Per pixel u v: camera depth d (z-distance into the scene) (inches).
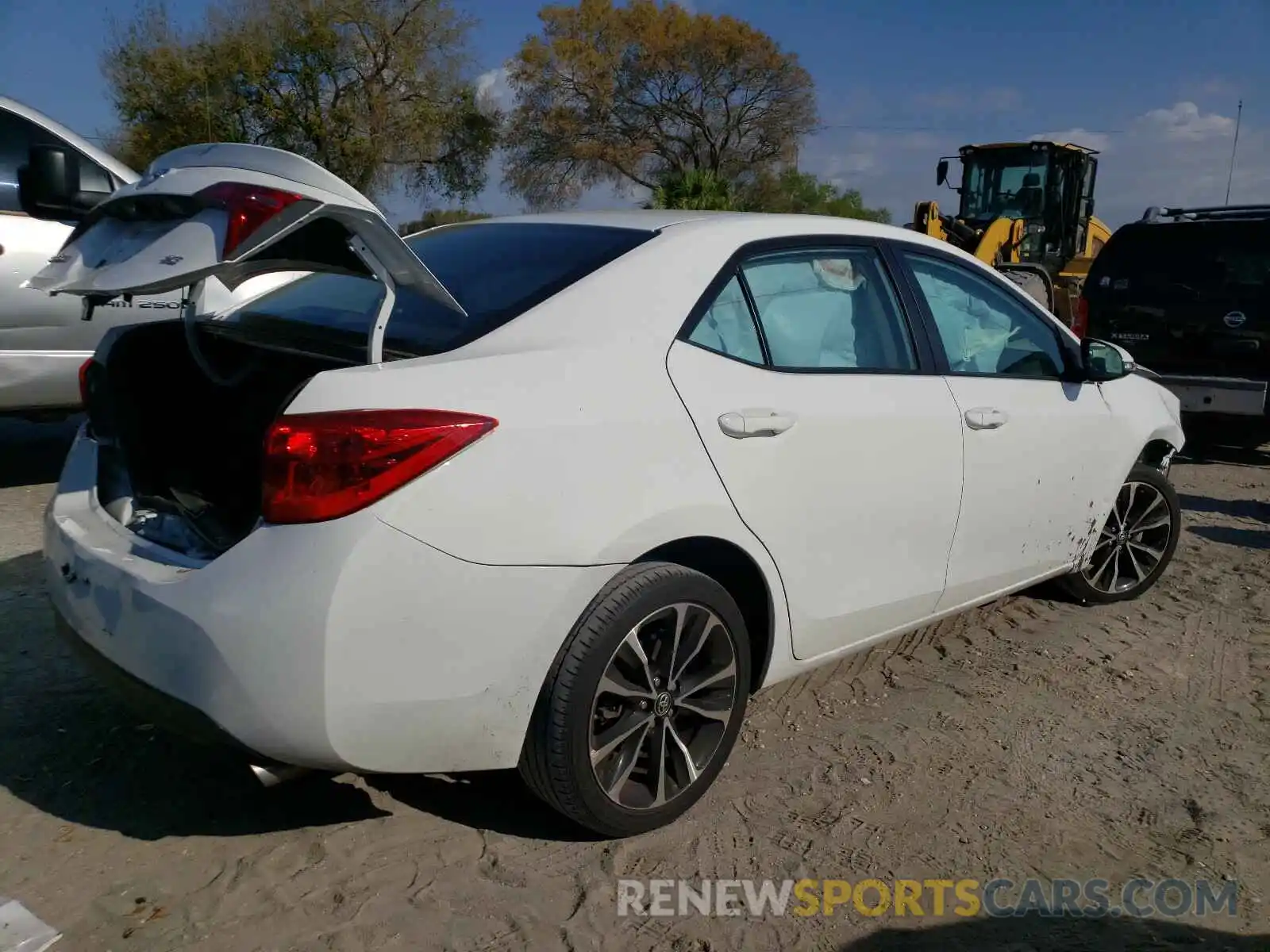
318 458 97.3
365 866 113.7
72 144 242.4
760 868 117.3
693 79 1553.9
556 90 1572.3
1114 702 162.9
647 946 104.5
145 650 103.0
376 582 97.8
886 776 137.5
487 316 117.3
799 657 136.2
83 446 131.3
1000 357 166.1
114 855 113.8
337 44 1085.8
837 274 143.4
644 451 113.3
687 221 136.9
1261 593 217.5
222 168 101.7
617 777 116.0
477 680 104.3
